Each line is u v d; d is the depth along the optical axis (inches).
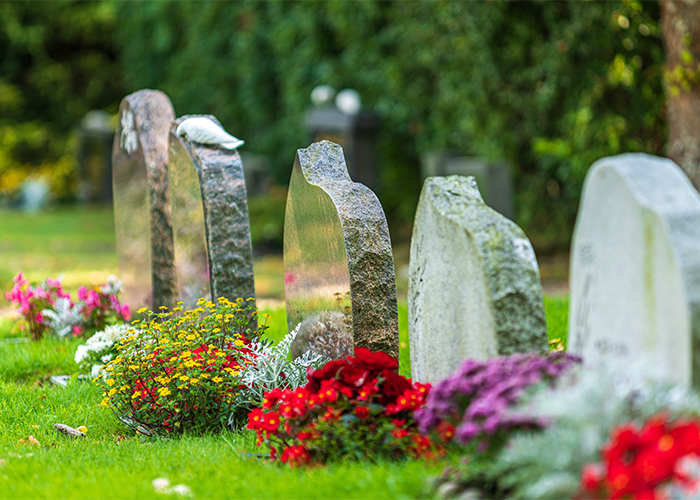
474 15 589.3
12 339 385.4
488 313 180.7
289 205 267.9
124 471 197.9
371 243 227.3
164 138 325.4
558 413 138.3
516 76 595.2
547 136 603.8
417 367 223.8
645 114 525.7
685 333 146.5
